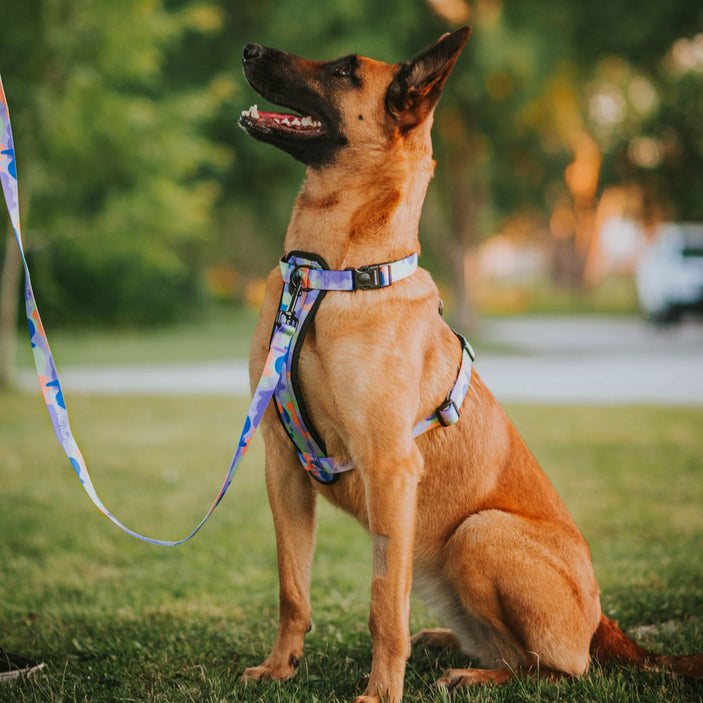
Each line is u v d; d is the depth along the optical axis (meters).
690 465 7.00
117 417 9.63
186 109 13.40
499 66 18.75
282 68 3.01
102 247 13.23
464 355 3.13
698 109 22.28
